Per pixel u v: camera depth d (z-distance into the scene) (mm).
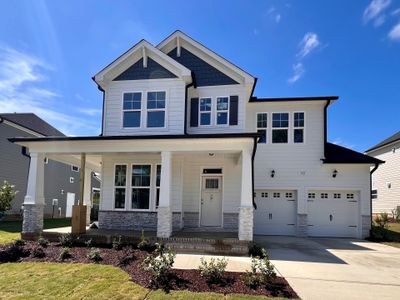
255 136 9391
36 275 6410
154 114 12289
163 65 12461
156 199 12148
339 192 14711
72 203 26656
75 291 5520
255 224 14891
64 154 11523
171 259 6621
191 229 11852
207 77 12914
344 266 7957
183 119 12047
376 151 24344
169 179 9984
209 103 12750
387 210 22312
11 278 6230
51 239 10289
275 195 15031
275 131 15242
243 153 9688
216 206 12641
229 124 12438
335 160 14586
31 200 10727
